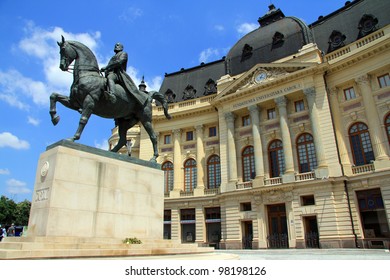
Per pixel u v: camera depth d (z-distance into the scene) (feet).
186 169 128.98
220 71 141.28
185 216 120.98
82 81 31.22
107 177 30.04
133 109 37.47
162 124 135.85
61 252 21.52
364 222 84.94
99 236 27.91
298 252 71.72
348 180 88.07
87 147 29.63
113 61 34.83
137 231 31.22
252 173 110.22
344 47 98.99
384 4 98.58
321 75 100.07
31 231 26.21
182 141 132.57
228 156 114.01
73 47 32.42
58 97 31.99
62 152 27.25
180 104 136.36
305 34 112.16
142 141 135.95
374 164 85.51
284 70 106.93
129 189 31.65
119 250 24.66
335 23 112.57
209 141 126.72
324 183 88.74
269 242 94.84
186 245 32.63
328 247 83.56
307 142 100.32
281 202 95.45
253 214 100.12
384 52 89.30
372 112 89.61
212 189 117.80
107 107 33.86
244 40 131.75
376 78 92.53
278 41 117.70
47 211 25.16
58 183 26.21
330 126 94.38
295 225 90.58
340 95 99.19
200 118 129.70
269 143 108.58
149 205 33.14
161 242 31.86
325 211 87.04
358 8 107.24
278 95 105.81
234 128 117.39
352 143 94.12
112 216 29.40
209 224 116.67
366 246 81.00
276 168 105.19
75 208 26.81
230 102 118.01
